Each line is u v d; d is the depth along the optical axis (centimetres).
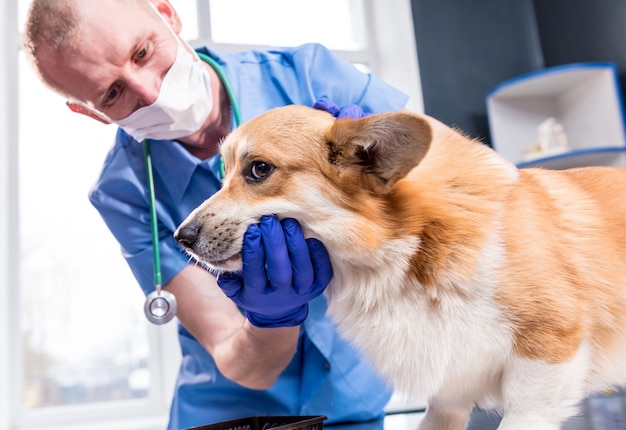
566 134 288
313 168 106
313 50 169
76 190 284
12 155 272
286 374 164
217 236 106
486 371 108
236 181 110
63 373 279
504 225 104
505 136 286
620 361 114
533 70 314
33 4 128
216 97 157
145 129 147
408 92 300
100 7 130
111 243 286
